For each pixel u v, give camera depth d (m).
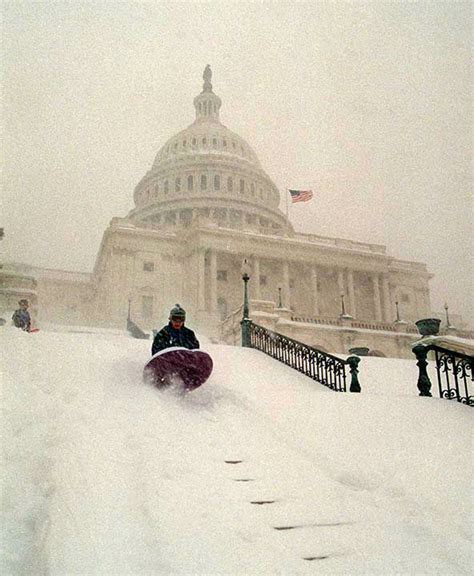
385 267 73.69
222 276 67.19
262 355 15.01
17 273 30.23
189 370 7.80
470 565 4.03
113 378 8.28
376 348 38.97
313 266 69.81
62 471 4.73
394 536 4.38
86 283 75.88
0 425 5.69
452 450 6.33
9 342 9.85
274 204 88.31
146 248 65.75
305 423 6.99
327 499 4.91
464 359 8.73
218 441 5.96
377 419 7.34
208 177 84.38
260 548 3.92
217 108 92.00
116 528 3.88
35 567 3.67
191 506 4.32
